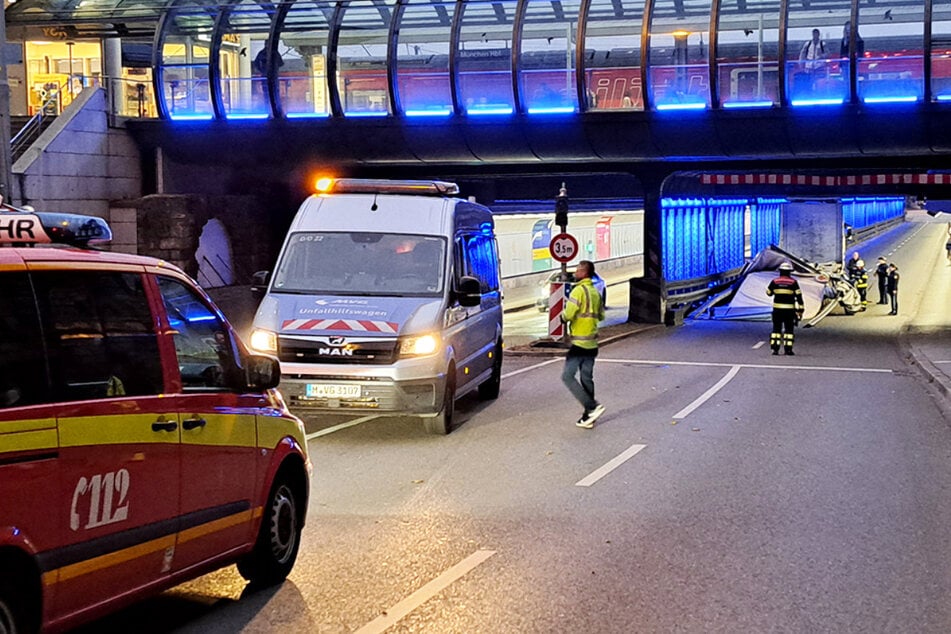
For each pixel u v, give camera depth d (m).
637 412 16.14
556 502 10.16
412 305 13.70
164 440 6.15
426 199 15.10
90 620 5.68
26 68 38.12
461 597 7.25
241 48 32.09
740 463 12.15
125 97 33.19
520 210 45.81
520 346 25.80
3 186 19.84
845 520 9.49
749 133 28.03
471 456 12.53
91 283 5.85
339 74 29.78
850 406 17.03
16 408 5.15
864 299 40.94
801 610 6.99
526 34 28.62
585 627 6.64
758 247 55.12
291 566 7.75
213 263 30.47
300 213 14.98
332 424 14.84
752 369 22.45
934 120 26.52
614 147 29.20
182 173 31.47
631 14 28.53
